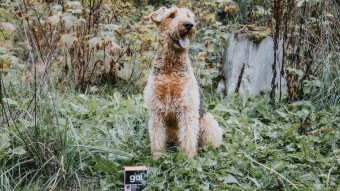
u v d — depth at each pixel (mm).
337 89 5645
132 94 5613
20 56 6086
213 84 6125
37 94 3957
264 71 5852
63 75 5836
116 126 4543
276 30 5375
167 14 3779
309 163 3908
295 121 5105
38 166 3580
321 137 4535
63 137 3762
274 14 5387
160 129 3926
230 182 3518
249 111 5320
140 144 4281
